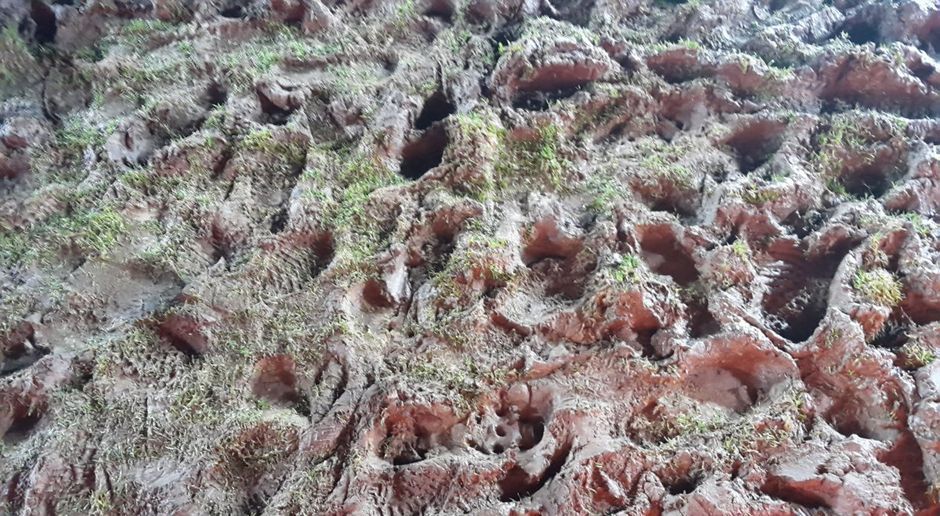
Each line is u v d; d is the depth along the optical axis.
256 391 0.50
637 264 0.56
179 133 0.65
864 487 0.45
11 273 0.53
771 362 0.52
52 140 0.63
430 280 0.55
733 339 0.52
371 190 0.60
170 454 0.46
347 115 0.66
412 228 0.58
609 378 0.51
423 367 0.50
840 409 0.51
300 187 0.59
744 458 0.47
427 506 0.46
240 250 0.56
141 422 0.47
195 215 0.58
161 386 0.49
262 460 0.47
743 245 0.58
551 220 0.59
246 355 0.50
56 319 0.51
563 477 0.46
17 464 0.44
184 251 0.56
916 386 0.50
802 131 0.68
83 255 0.54
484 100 0.67
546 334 0.53
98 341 0.50
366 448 0.47
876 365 0.50
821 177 0.66
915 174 0.65
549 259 0.59
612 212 0.60
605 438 0.48
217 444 0.46
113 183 0.58
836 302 0.55
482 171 0.62
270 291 0.54
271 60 0.69
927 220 0.61
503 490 0.47
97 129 0.63
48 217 0.57
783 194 0.62
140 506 0.44
